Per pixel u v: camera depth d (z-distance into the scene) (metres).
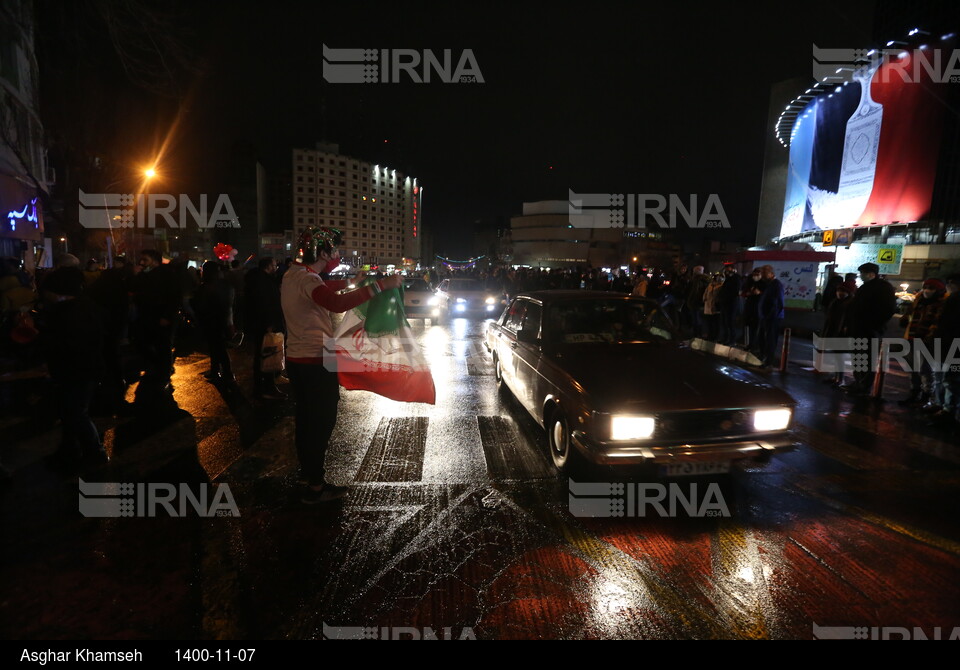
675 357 4.33
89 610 2.43
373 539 3.08
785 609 2.47
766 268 8.55
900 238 33.12
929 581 2.69
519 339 5.18
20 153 12.16
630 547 3.00
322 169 114.25
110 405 5.83
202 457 4.33
